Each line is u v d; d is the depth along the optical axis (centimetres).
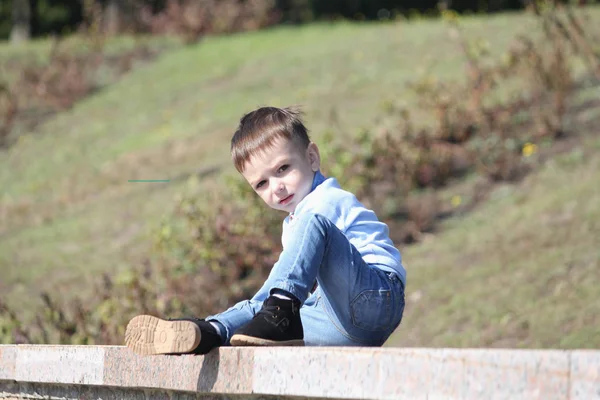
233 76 2528
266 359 408
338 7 4856
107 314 1067
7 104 2612
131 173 1916
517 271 1083
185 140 2034
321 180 502
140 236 1523
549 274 1048
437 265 1169
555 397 312
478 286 1076
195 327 423
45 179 2042
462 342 948
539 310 974
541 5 1638
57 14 4988
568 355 311
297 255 430
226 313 474
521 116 1556
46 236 1658
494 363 330
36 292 1386
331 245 442
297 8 4850
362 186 1362
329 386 381
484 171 1418
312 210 476
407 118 1529
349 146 1602
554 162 1388
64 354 543
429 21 2767
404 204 1391
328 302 455
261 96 2205
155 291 1165
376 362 366
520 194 1323
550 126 1473
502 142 1482
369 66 2222
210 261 1218
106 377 508
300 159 494
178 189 1698
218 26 3344
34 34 5038
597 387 302
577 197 1227
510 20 2394
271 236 1253
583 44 1609
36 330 1195
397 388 357
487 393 330
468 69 1709
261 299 482
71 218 1744
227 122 2067
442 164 1453
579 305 959
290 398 404
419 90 1620
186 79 2641
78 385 543
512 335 938
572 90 1631
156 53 3148
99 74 2955
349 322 451
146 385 476
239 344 432
